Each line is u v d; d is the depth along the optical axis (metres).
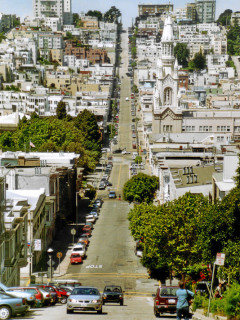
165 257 149.88
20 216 151.38
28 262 173.38
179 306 85.62
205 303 98.50
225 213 121.44
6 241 132.50
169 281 172.00
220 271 119.44
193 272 140.00
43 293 116.62
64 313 99.81
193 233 145.75
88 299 102.25
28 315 91.75
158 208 173.75
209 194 199.75
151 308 118.12
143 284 180.50
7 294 92.38
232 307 90.69
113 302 128.00
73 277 189.88
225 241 121.31
